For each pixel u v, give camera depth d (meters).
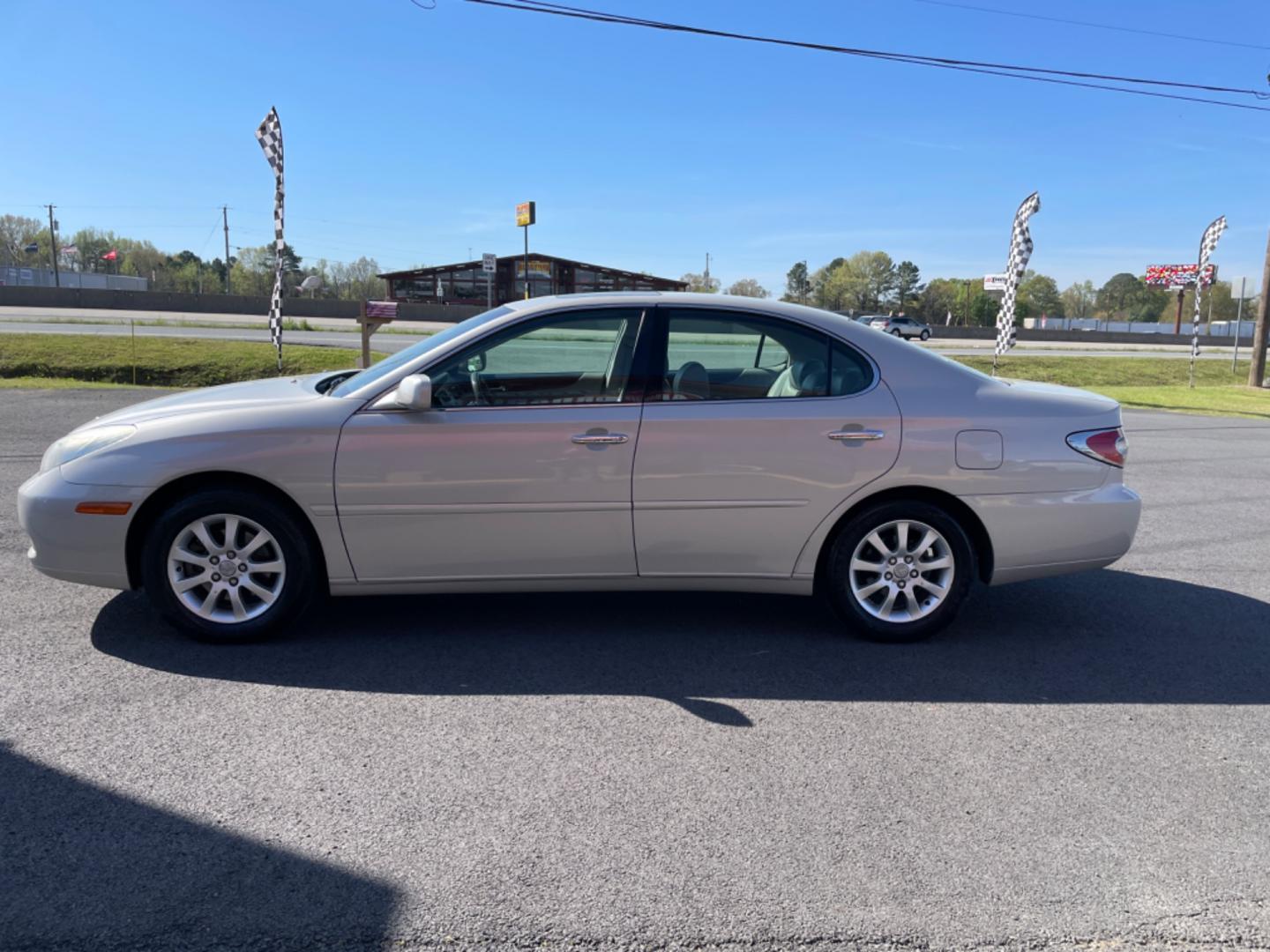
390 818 2.88
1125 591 5.61
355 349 23.27
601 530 4.26
